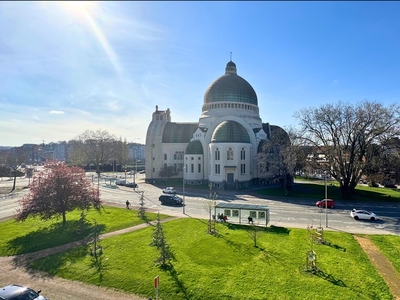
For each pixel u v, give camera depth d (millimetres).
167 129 97812
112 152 137625
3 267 25031
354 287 20078
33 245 30375
